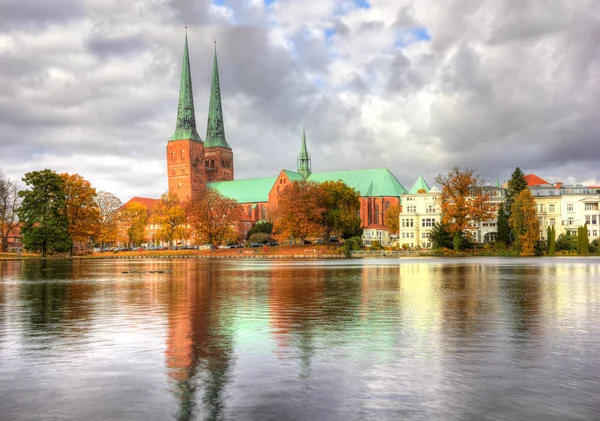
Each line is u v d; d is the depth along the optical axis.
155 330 19.91
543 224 143.62
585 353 15.66
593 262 81.88
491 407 11.07
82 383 12.88
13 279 48.28
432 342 17.34
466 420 10.38
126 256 135.00
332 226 148.00
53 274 56.62
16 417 10.64
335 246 138.88
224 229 148.00
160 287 38.97
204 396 11.83
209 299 30.39
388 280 44.25
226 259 119.94
